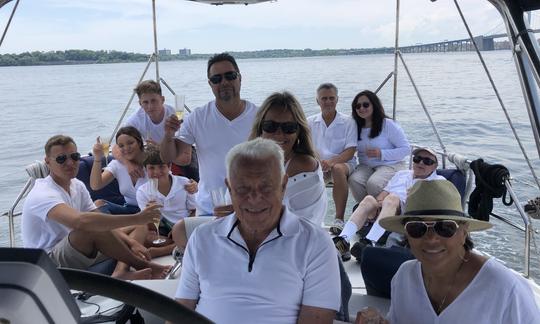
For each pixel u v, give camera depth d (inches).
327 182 179.3
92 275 31.2
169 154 127.2
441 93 603.5
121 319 69.2
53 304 20.6
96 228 109.7
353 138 173.8
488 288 57.7
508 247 170.9
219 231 69.4
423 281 62.8
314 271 66.1
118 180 159.5
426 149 144.0
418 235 59.6
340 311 76.9
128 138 153.4
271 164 64.9
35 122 563.5
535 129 81.9
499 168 126.8
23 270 20.0
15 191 303.1
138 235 133.6
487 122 418.3
